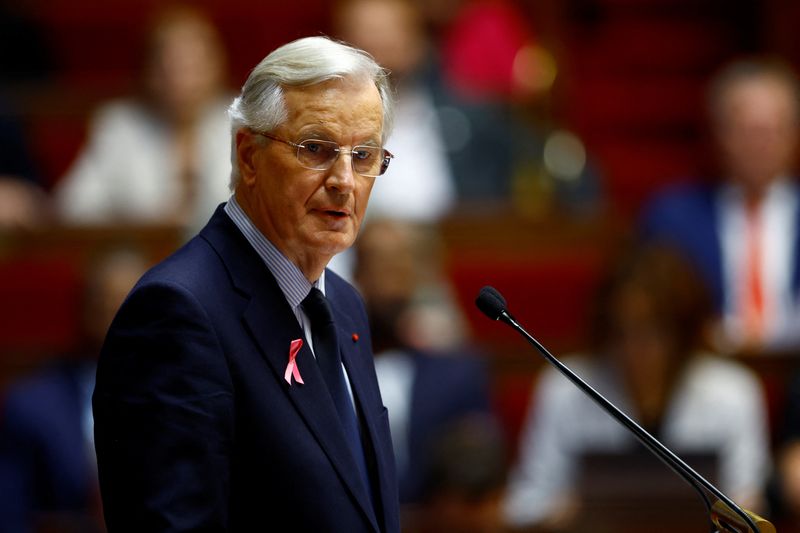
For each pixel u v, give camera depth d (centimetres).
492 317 654
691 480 623
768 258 1545
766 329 1515
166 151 1673
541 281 1582
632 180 2177
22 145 1739
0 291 1608
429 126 1695
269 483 586
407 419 1310
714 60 2358
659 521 1182
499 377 1455
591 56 2361
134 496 565
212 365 579
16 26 2139
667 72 2352
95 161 1691
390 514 630
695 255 1552
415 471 1296
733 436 1277
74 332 1515
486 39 2038
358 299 695
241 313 601
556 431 1297
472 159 1700
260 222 620
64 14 2236
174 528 553
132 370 577
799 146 1816
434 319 1385
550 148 1736
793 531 1216
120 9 2233
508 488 1253
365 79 604
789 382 1323
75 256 1611
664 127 2281
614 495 1185
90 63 2231
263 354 599
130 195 1664
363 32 1672
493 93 1962
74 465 1327
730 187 1580
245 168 617
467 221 1606
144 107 1700
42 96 1902
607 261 1516
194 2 2202
